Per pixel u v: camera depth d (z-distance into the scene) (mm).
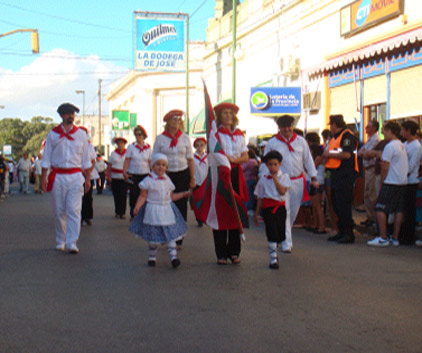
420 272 6520
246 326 4457
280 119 7637
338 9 14773
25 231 10383
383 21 12859
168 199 6875
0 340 4121
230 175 6848
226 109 6895
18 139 125625
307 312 4848
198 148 11453
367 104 13664
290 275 6355
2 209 15516
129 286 5824
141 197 6781
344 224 8734
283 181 6727
